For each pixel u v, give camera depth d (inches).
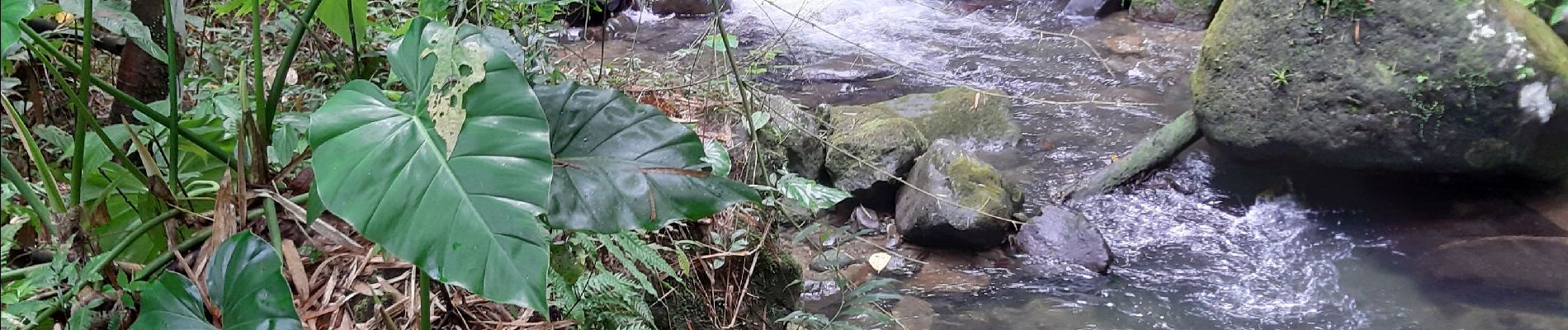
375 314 65.2
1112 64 233.8
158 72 79.0
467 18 90.7
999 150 188.1
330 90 95.0
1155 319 134.4
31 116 78.6
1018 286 140.3
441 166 44.7
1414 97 149.0
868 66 230.2
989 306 134.8
